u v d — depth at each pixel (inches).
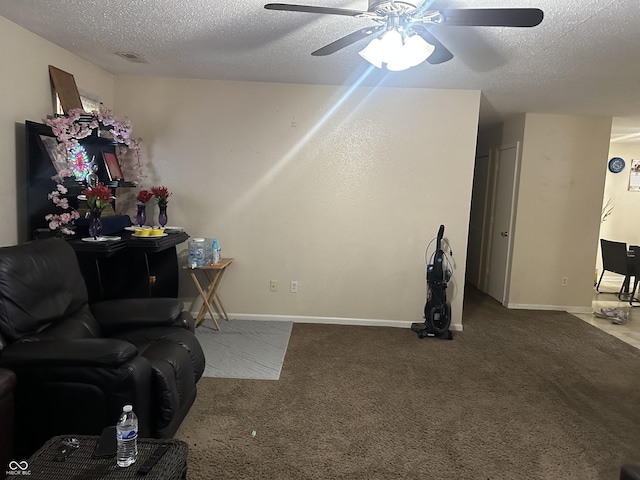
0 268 79.7
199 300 173.0
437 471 83.2
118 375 72.4
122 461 57.0
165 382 79.9
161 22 103.7
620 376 130.3
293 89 162.4
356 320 171.8
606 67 123.5
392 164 164.9
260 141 164.7
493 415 105.0
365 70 139.8
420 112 162.2
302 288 171.3
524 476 82.5
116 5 94.7
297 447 89.4
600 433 98.3
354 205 167.2
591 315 199.5
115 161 149.8
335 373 125.9
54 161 116.8
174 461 58.7
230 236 169.2
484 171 243.1
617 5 84.7
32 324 83.0
